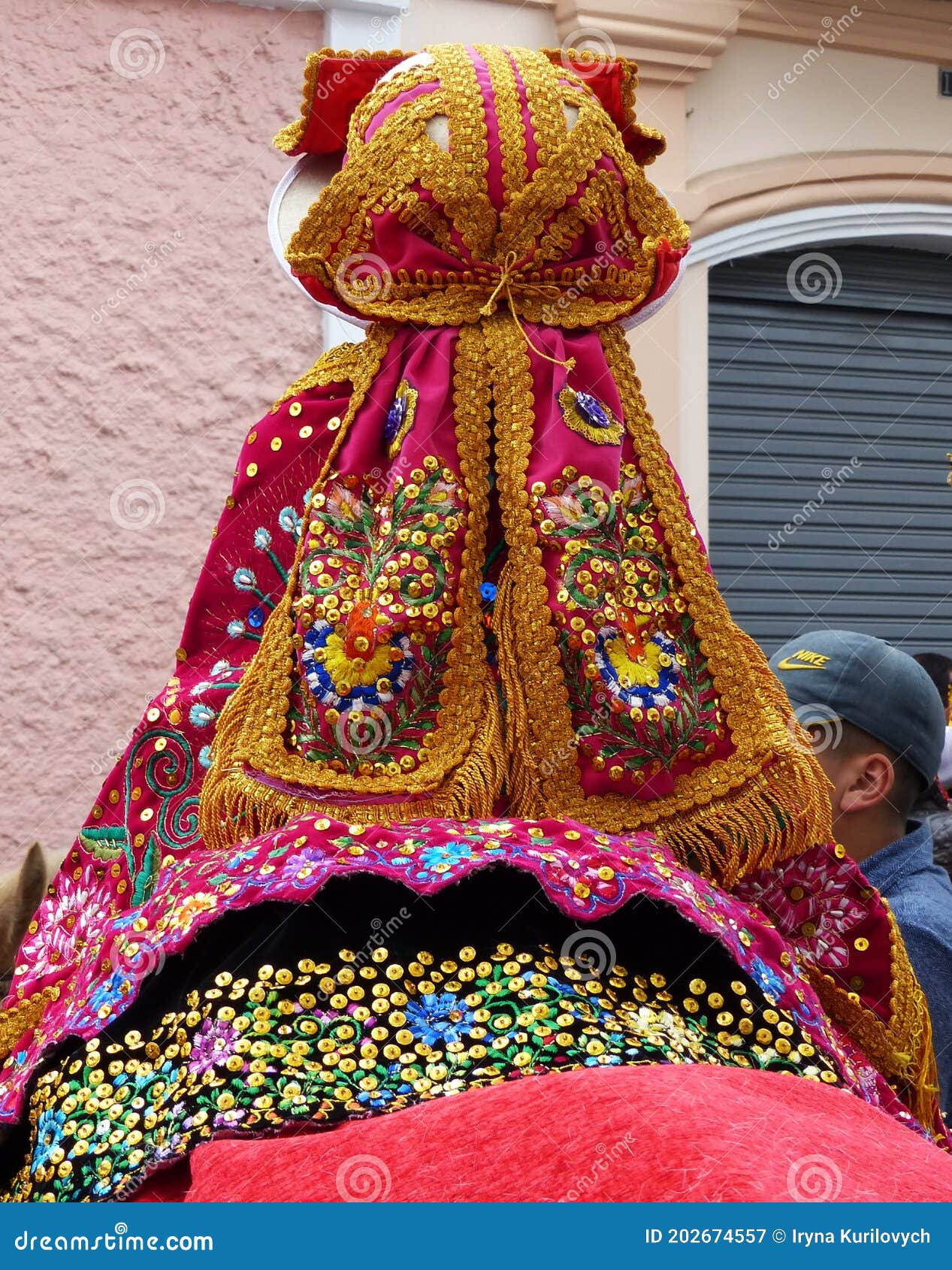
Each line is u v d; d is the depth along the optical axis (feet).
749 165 18.33
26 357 14.16
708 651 4.55
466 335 4.64
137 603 14.33
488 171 4.65
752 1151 3.20
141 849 4.79
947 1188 3.22
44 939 4.85
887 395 20.61
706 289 18.34
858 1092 4.00
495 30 16.58
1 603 13.96
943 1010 8.45
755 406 19.95
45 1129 3.77
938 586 20.75
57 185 14.35
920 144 19.08
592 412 4.57
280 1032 3.64
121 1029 3.86
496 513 4.63
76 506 14.24
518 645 4.38
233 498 4.91
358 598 4.36
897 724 9.47
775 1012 3.95
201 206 14.69
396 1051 3.61
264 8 14.97
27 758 13.94
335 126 5.41
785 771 4.48
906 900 8.98
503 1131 3.28
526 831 3.99
